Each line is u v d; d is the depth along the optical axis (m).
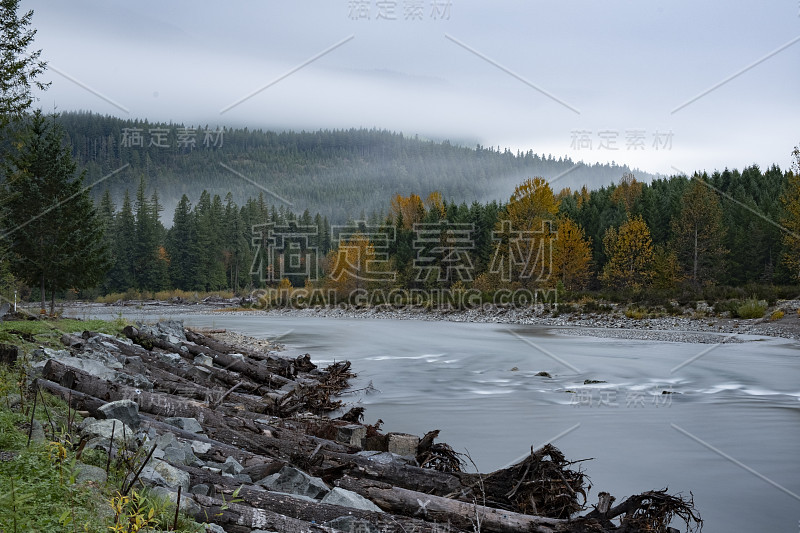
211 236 118.75
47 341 15.52
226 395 14.59
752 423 15.16
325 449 9.62
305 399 16.22
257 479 8.17
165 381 14.63
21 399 8.54
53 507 5.34
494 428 14.49
